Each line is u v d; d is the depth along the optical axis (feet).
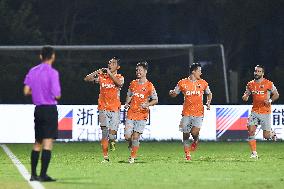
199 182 138.31
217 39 486.38
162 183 136.36
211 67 352.28
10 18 444.55
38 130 137.90
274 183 137.39
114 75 193.06
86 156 210.59
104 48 329.11
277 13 473.26
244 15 472.85
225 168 169.07
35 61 344.08
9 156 212.23
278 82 370.32
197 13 490.90
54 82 135.95
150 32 484.33
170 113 288.10
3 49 326.44
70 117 286.25
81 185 131.85
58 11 470.80
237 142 285.23
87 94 338.95
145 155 216.13
